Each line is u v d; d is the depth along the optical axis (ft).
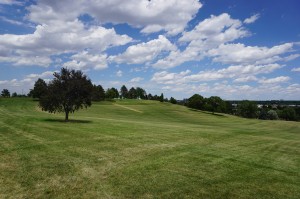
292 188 38.47
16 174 38.32
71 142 66.08
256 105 517.55
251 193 35.58
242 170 46.68
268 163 54.08
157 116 319.27
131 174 40.81
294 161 59.00
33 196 31.12
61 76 136.56
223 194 34.65
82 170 41.83
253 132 148.97
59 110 141.38
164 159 51.90
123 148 61.52
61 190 33.30
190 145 71.36
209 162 51.19
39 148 56.80
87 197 31.53
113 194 32.81
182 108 445.37
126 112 331.16
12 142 62.95
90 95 141.90
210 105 458.50
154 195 33.12
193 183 38.11
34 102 379.76
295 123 312.91
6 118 138.31
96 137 76.64
